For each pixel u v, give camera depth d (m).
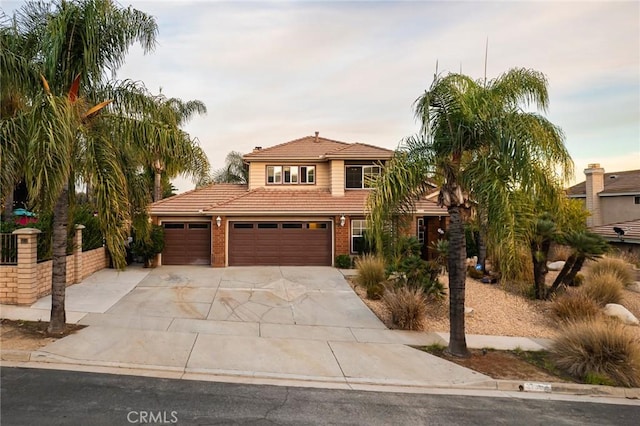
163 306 10.43
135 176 9.05
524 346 8.46
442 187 7.82
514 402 5.82
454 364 7.18
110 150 7.59
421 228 19.78
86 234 14.44
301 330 8.94
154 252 16.56
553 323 9.99
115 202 7.32
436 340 8.61
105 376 5.89
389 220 8.12
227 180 35.44
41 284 10.55
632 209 25.22
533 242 11.62
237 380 6.06
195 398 5.28
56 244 7.70
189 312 9.98
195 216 17.94
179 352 7.04
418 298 9.71
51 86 7.41
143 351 6.99
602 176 27.12
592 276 12.86
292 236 18.08
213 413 4.85
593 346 6.99
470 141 7.43
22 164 6.87
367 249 17.42
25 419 4.41
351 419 4.91
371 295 11.96
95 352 6.80
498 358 7.66
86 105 7.79
